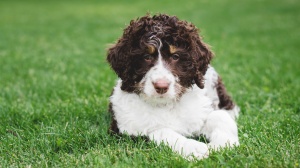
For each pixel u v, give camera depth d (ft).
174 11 16.08
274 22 12.74
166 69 3.74
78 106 4.74
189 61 3.87
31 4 20.10
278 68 6.41
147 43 3.76
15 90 5.49
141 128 3.91
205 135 3.98
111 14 15.83
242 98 5.05
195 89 4.03
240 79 5.81
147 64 3.80
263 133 3.91
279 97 4.96
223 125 3.86
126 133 3.90
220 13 15.19
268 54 7.71
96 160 3.53
